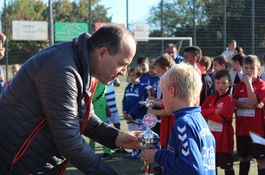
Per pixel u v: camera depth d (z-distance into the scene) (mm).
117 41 2311
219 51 25516
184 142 2506
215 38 25469
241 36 25672
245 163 5875
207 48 25422
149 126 3176
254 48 25781
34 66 2283
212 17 25406
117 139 2766
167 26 24891
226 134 5395
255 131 5707
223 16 25406
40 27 19812
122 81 22969
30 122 2316
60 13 25625
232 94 5969
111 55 2330
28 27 19656
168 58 5723
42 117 2312
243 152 5832
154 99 5531
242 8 25547
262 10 25891
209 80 6371
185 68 2693
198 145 2535
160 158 2635
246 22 25656
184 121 2551
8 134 2352
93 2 24500
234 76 7672
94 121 2771
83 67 2311
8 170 2383
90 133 2791
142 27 21688
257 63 5727
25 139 2328
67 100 2225
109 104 7410
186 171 2477
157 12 24641
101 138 2799
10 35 22516
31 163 2355
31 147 2332
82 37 2369
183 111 2621
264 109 5742
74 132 2246
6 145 2365
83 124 2424
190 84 2633
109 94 7402
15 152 2346
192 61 6738
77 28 20281
